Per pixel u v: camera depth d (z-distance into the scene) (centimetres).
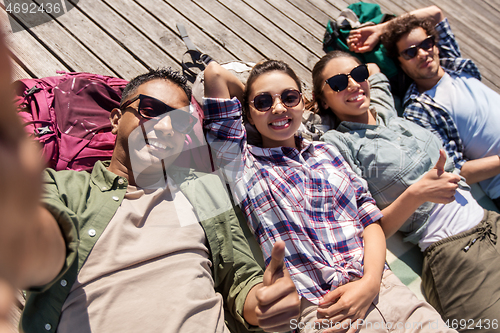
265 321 108
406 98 226
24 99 159
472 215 176
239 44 231
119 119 139
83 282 107
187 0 234
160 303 111
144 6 224
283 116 158
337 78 184
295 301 107
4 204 37
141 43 213
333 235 151
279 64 166
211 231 138
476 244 166
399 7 278
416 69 217
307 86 229
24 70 191
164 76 143
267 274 107
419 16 234
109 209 120
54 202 92
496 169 192
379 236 154
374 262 144
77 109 159
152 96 135
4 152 36
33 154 39
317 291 139
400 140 187
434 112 213
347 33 239
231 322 143
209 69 166
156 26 221
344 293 135
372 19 248
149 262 118
